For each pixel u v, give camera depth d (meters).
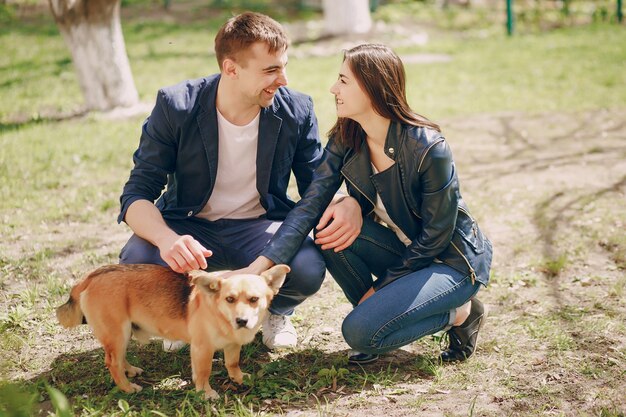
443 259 3.71
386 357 4.00
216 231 4.07
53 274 5.11
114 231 6.12
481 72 14.01
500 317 4.51
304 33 18.72
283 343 4.06
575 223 6.24
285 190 4.18
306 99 4.05
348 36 17.95
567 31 18.61
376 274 4.03
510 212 6.66
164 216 4.04
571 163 8.23
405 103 3.57
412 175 3.56
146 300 3.43
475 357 3.96
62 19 10.38
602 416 3.29
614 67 13.99
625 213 6.44
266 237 3.99
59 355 4.00
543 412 3.37
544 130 9.80
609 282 5.02
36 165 7.80
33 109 10.90
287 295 3.92
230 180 3.99
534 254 5.62
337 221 3.71
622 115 10.46
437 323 3.71
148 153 3.86
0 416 2.51
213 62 14.98
